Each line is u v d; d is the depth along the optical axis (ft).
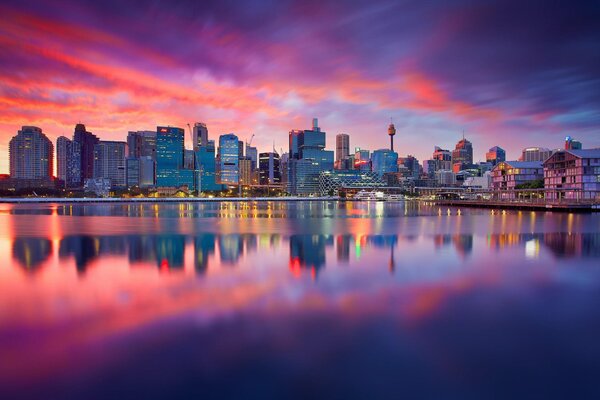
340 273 73.41
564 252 98.99
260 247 108.99
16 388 33.19
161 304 53.83
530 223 197.57
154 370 35.78
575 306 53.16
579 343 41.39
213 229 167.94
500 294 58.65
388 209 451.53
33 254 96.32
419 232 151.23
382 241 122.52
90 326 45.78
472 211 372.38
